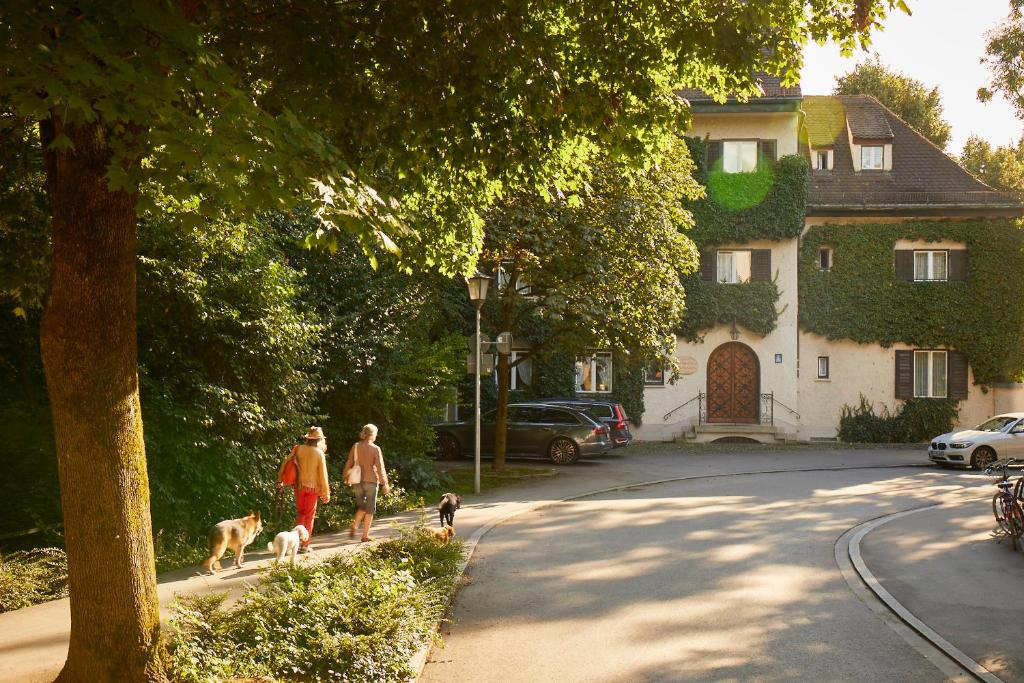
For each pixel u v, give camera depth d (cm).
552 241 1967
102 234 537
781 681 686
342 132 799
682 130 898
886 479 2141
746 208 3231
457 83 773
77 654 546
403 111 802
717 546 1267
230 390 1323
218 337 1291
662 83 884
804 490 1923
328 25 716
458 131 810
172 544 1110
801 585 1026
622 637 805
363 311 1738
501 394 2314
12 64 451
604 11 775
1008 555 1212
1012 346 3269
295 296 1584
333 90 743
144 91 475
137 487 555
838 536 1356
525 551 1227
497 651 760
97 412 539
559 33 834
